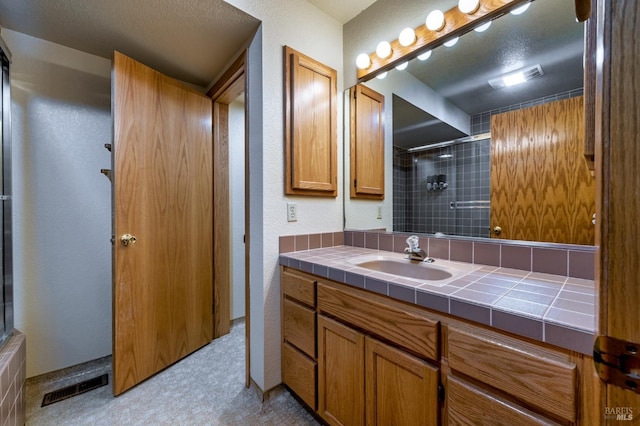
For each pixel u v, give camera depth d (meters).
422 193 1.56
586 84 0.48
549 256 1.09
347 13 1.82
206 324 2.16
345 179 1.93
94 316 1.84
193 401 1.51
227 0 1.34
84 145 1.80
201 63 1.93
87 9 1.37
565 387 0.61
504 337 0.72
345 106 1.92
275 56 1.54
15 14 1.42
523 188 1.19
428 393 0.87
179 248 1.95
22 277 1.61
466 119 1.37
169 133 1.88
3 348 1.26
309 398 1.35
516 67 1.21
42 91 1.66
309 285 1.35
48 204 1.69
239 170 2.58
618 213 0.29
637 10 0.27
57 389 1.61
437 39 1.44
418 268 1.36
